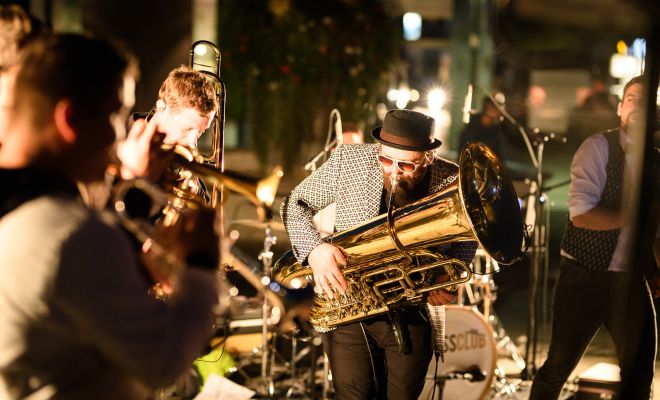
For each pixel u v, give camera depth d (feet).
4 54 7.14
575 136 42.86
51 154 5.38
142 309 5.28
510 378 17.07
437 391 14.93
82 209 5.29
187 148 8.46
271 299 6.78
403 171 9.89
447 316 15.10
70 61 5.34
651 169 7.81
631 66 39.60
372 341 10.64
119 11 17.85
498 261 9.48
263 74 15.17
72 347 5.34
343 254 10.14
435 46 50.72
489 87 42.96
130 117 10.54
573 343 12.36
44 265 5.03
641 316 8.54
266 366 15.94
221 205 8.95
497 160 10.07
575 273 12.19
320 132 15.58
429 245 9.72
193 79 9.93
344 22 15.20
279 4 15.03
